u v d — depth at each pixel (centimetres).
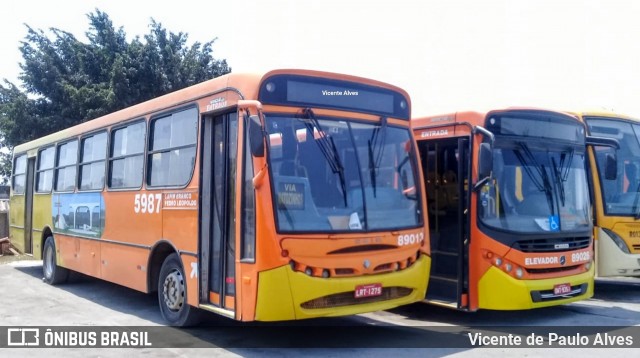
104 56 2756
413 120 925
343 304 641
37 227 1371
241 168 650
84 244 1102
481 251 796
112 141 1020
